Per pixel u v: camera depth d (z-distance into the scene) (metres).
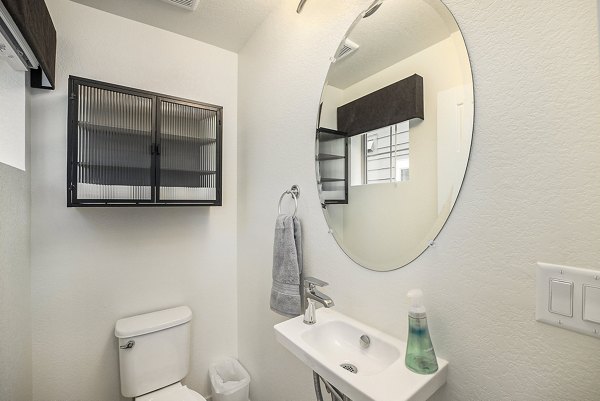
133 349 1.40
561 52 0.56
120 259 1.55
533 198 0.60
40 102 1.34
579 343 0.54
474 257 0.70
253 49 1.73
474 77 0.70
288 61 1.40
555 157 0.57
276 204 1.50
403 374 0.71
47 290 1.36
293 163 1.37
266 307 1.59
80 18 1.45
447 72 0.76
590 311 0.52
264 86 1.61
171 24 1.63
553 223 0.57
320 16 1.21
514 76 0.63
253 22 1.62
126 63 1.57
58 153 1.38
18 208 1.12
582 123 0.54
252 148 1.73
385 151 0.92
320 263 1.20
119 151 1.38
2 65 1.16
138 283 1.60
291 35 1.38
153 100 1.45
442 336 0.76
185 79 1.75
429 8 0.80
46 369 1.35
